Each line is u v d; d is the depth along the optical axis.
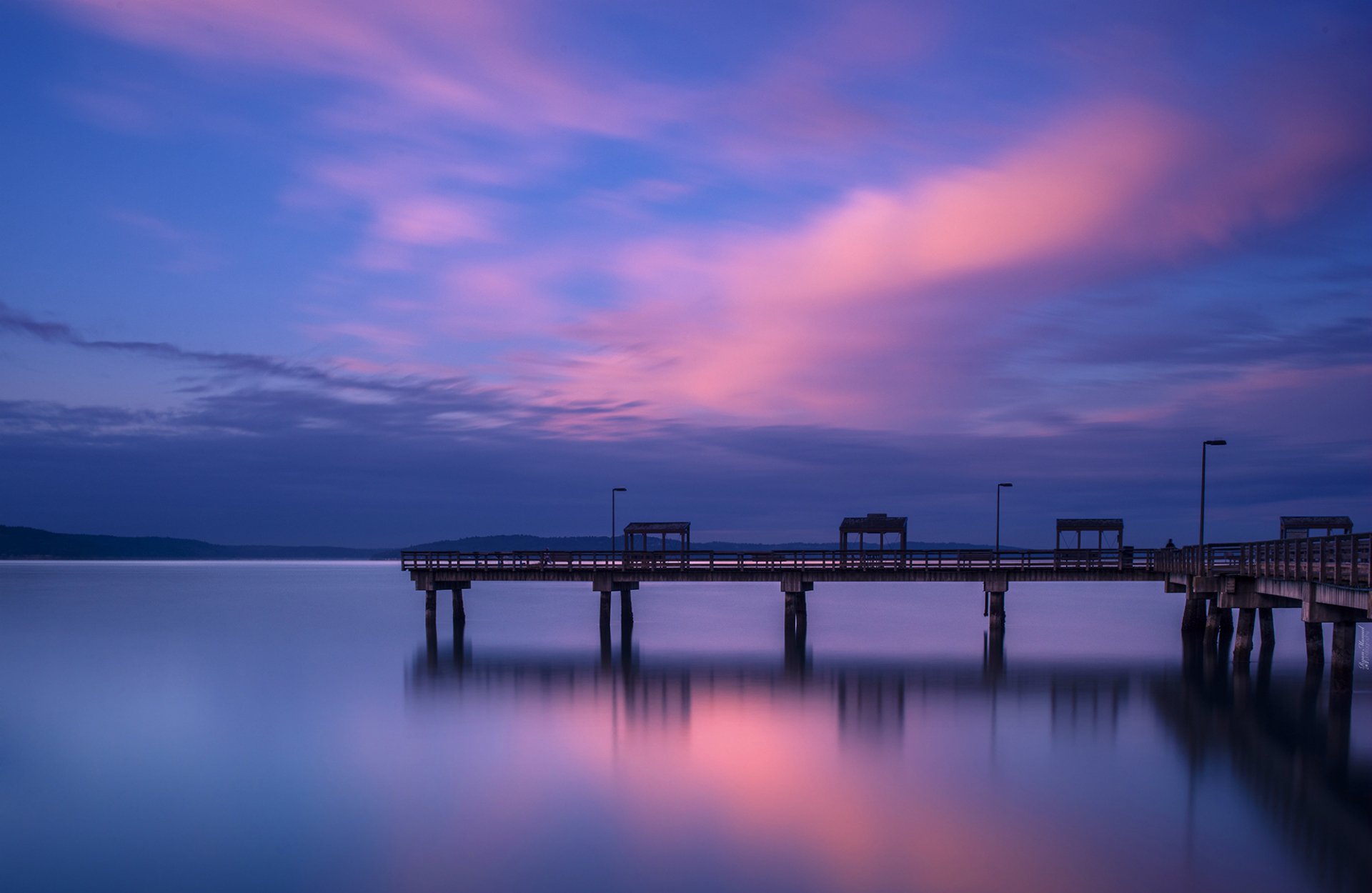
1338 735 22.81
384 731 24.30
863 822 16.59
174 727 25.31
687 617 61.75
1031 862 14.68
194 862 15.39
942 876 14.22
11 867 15.28
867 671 33.72
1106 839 15.64
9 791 19.39
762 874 14.43
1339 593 22.34
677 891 13.89
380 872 14.81
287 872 14.92
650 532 43.62
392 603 79.31
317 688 31.02
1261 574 29.53
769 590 113.00
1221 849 15.11
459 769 20.42
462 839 16.14
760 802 17.80
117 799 18.77
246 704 28.33
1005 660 36.62
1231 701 27.22
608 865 14.88
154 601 81.81
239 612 67.69
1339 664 25.42
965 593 108.12
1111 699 27.72
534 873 14.66
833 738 22.77
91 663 37.84
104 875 14.92
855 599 90.31
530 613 66.38
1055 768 19.91
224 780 19.98
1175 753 21.09
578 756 21.36
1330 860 14.63
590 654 39.28
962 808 17.31
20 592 98.38
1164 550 40.25
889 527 41.41
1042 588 122.50
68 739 23.98
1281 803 17.45
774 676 32.53
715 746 22.14
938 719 24.80
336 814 17.55
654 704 27.36
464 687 30.84
